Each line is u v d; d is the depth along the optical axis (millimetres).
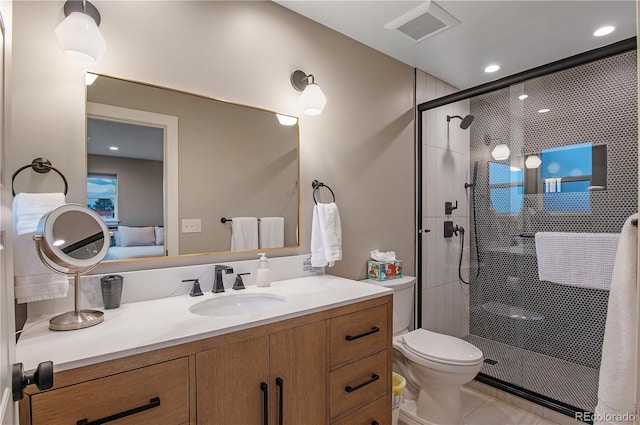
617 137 1949
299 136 1938
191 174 1556
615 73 1949
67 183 1259
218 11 1641
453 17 1986
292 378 1226
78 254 1067
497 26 2076
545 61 2570
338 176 2145
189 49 1550
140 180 1421
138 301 1369
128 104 1395
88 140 1304
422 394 1987
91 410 841
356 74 2258
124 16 1383
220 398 1051
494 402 2225
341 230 2109
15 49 1164
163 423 943
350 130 2217
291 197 1902
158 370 938
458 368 1753
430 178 2756
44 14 1217
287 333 1212
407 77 2627
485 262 2588
